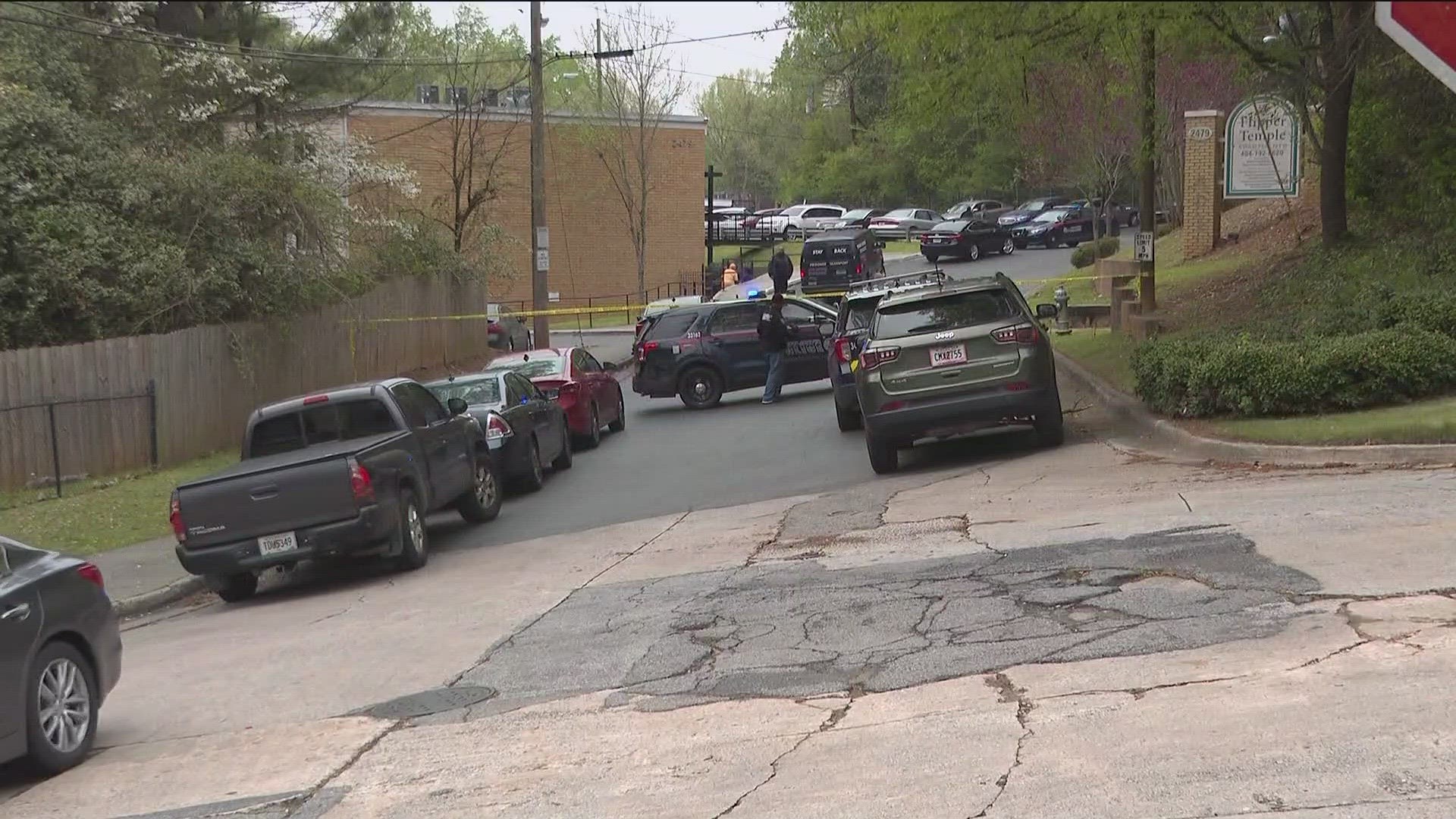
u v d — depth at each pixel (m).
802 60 38.19
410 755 11.43
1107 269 48.56
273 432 21.72
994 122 29.20
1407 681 10.12
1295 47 25.48
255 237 37.66
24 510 26.80
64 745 12.20
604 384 35.72
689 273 88.19
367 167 48.56
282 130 44.72
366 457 19.77
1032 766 9.41
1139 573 14.19
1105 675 11.16
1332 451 19.34
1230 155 39.88
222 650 16.64
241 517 19.47
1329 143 30.72
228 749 12.23
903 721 10.72
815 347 39.38
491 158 78.00
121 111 39.41
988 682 11.40
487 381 28.17
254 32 45.59
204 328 34.22
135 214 34.12
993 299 24.05
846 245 63.94
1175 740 9.55
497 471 25.62
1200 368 22.84
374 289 46.41
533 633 15.30
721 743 10.75
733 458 29.44
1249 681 10.56
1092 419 27.30
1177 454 21.94
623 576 18.16
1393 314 23.34
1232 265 41.12
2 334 28.80
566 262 84.62
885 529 18.91
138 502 27.73
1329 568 13.34
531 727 11.80
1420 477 17.33
